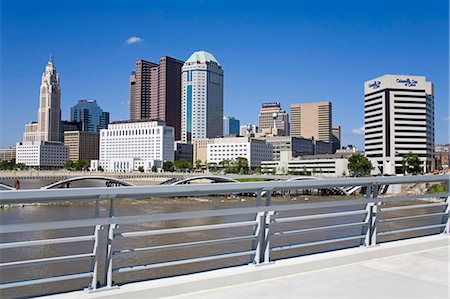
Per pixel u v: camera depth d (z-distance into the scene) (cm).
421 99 16775
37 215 5200
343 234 2575
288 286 575
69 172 19812
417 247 801
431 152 17375
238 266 617
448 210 891
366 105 18000
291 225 2923
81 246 2653
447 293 560
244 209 599
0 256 2342
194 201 8244
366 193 755
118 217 508
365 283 596
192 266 2078
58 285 1833
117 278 1823
